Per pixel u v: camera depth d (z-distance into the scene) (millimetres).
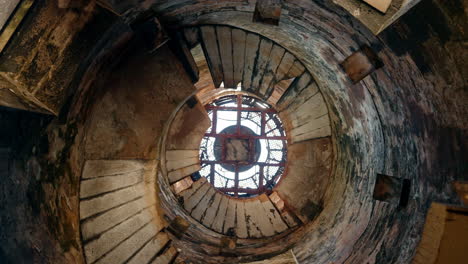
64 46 2646
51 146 3168
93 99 3727
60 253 3219
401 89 3152
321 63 4840
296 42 4816
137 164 4465
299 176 6836
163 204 6273
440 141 2701
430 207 2766
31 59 2461
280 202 7336
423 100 2820
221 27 4953
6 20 2211
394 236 3480
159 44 4215
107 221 4129
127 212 4457
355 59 3740
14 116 2756
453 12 2082
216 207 7449
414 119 3092
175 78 4605
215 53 5180
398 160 3625
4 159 2631
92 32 2809
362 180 4809
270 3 3824
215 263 5898
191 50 5305
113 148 4160
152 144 4480
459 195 2480
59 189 3346
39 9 2350
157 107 4500
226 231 7242
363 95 4137
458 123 2439
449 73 2357
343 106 5129
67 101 3086
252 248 6586
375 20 2750
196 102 7180
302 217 6871
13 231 2662
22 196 2805
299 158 6762
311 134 6441
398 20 2580
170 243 5043
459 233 2510
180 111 7133
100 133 4016
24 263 2715
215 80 5531
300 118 6379
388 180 3840
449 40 2225
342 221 5141
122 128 4238
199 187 7547
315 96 5969
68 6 2514
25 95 2592
